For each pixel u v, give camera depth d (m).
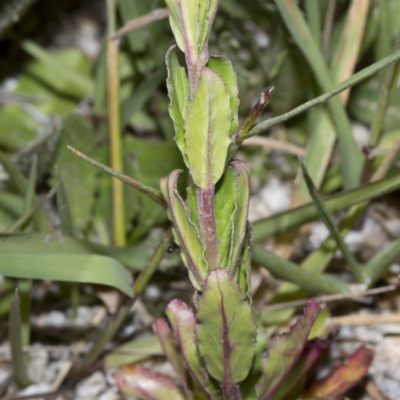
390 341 0.35
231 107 0.26
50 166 0.38
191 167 0.26
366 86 0.40
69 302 0.37
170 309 0.29
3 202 0.36
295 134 0.42
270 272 0.33
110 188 0.38
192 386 0.31
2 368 0.35
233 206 0.27
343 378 0.32
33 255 0.30
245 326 0.27
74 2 0.54
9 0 0.42
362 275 0.34
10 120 0.45
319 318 0.31
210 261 0.27
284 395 0.31
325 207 0.31
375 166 0.35
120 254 0.33
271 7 0.37
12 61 0.51
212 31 0.38
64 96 0.49
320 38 0.36
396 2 0.37
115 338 0.36
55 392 0.34
